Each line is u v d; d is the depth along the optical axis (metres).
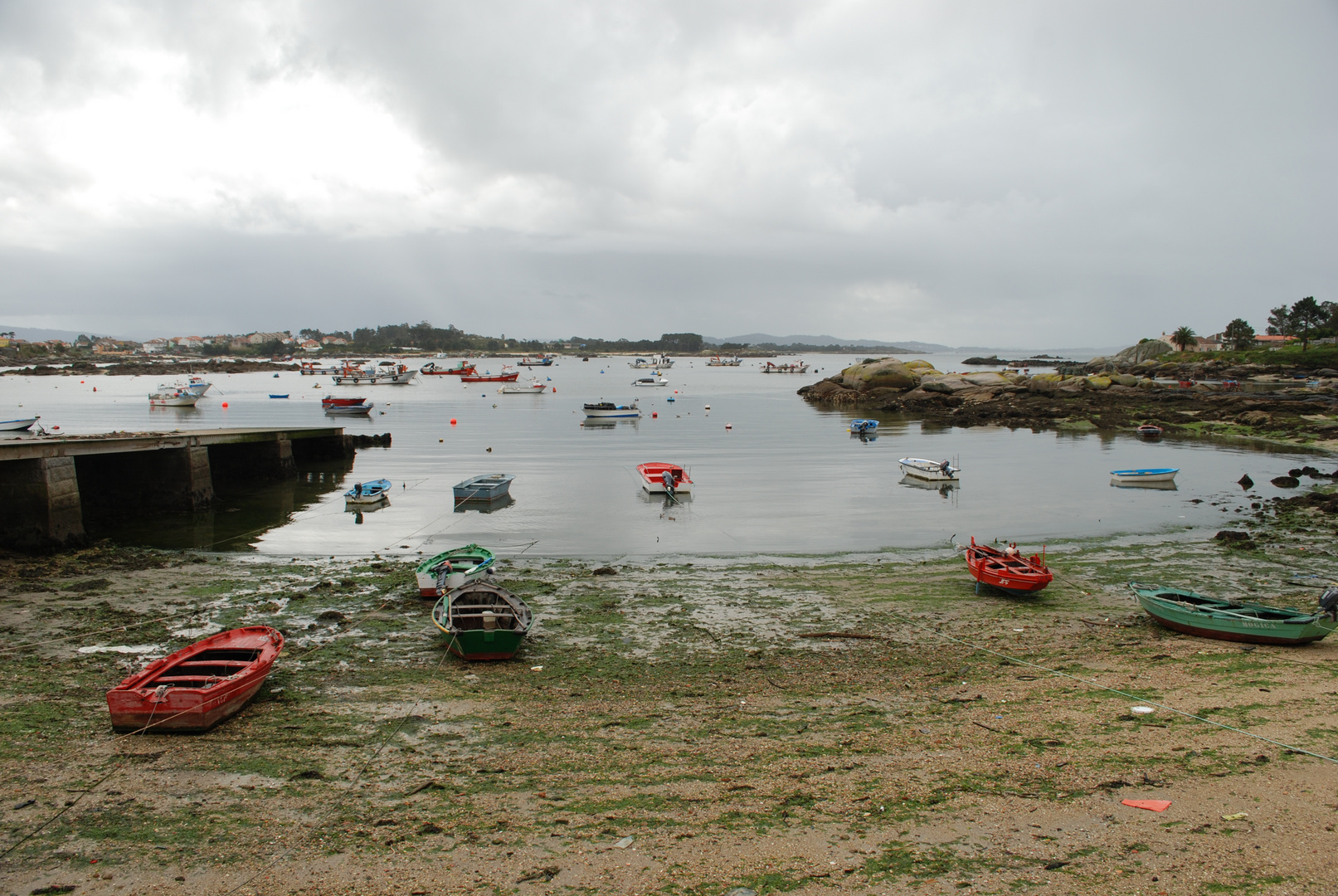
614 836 10.09
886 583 23.69
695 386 147.25
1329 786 10.81
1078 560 26.19
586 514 34.47
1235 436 62.00
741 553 27.56
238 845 10.05
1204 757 11.85
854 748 12.62
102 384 147.00
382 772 12.03
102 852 9.91
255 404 103.06
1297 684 15.01
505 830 10.27
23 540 26.27
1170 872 8.96
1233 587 22.98
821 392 107.94
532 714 14.25
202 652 15.62
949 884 8.89
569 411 91.31
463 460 51.69
